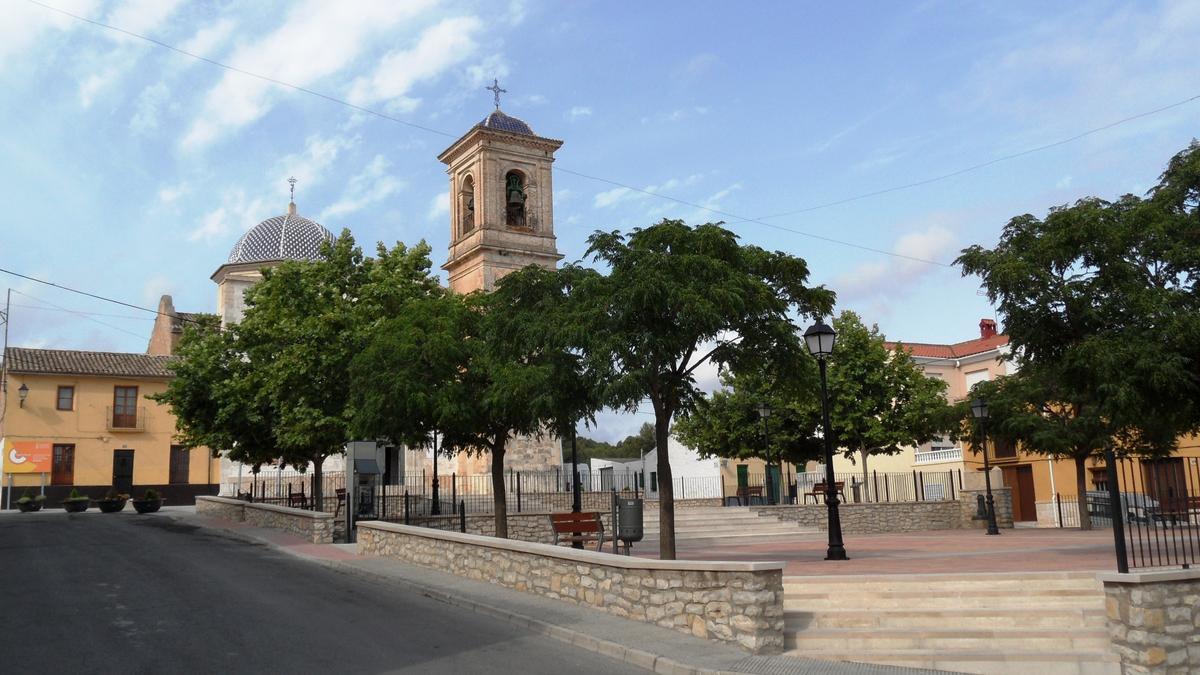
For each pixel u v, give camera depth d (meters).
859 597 11.89
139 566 17.03
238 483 42.97
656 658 9.64
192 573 16.20
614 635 10.67
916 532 29.42
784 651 10.19
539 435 21.64
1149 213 14.89
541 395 16.55
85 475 46.22
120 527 27.52
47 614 11.91
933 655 10.02
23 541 21.98
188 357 32.41
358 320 26.62
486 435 21.84
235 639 10.52
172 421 48.72
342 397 26.61
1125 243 14.99
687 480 46.22
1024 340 16.30
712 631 10.46
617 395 14.29
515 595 13.73
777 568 10.23
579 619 11.68
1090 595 11.61
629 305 14.08
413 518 24.05
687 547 21.97
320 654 9.84
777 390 17.66
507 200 44.00
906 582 12.20
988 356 46.75
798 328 16.27
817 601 11.90
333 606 13.10
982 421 27.06
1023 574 12.18
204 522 31.02
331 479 41.47
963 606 11.58
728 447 37.72
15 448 44.72
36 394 45.69
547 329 15.70
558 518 17.58
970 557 16.47
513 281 17.27
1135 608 9.70
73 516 34.78
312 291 28.66
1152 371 13.91
